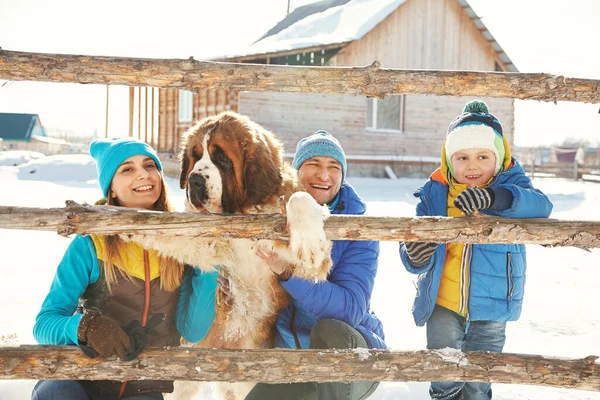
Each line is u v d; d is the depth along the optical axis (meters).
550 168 32.69
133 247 3.16
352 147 21.31
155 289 3.21
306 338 3.71
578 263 9.08
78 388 2.96
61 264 3.12
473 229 2.89
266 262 3.49
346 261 3.67
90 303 3.20
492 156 3.77
